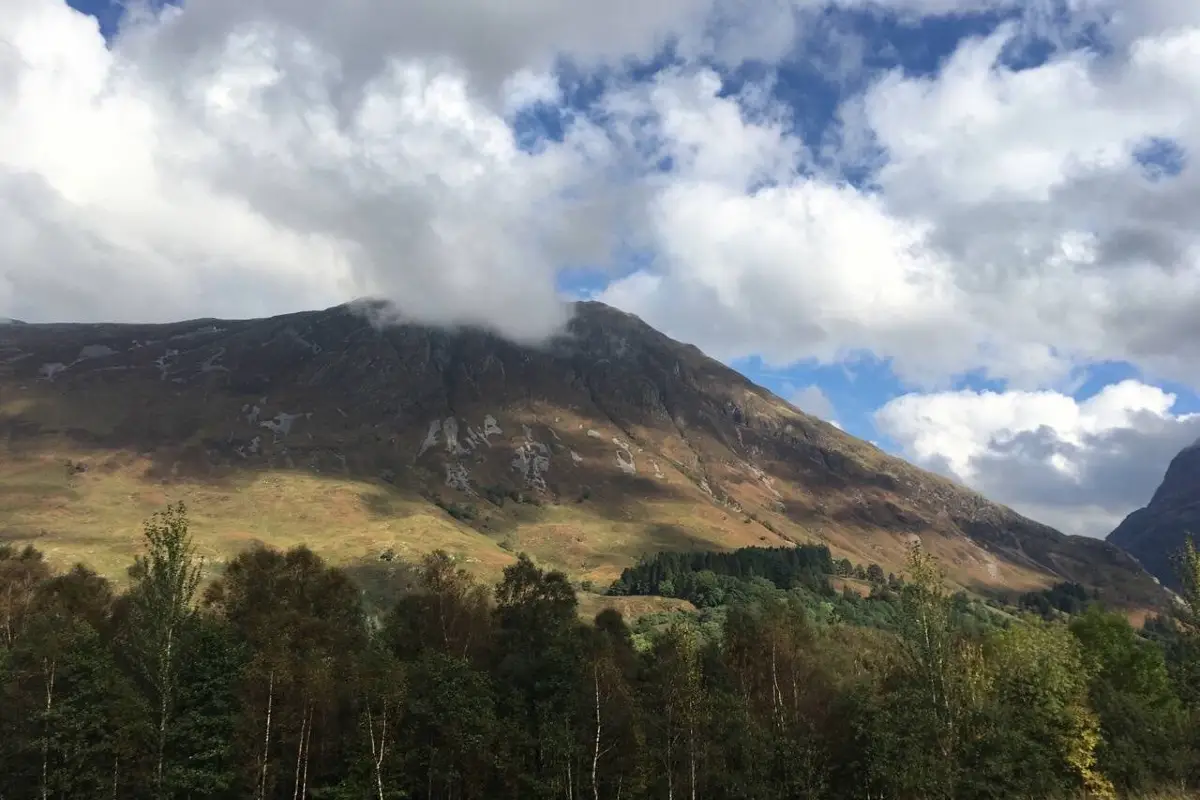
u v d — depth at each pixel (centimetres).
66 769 4100
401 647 5588
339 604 5709
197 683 4444
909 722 4706
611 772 4831
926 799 4534
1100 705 5606
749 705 5400
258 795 4291
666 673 5078
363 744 4553
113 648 4866
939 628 4806
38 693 4262
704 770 4922
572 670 5178
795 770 4938
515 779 4747
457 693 4794
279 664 4481
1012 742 4709
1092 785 4956
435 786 4872
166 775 4141
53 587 5509
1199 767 5100
